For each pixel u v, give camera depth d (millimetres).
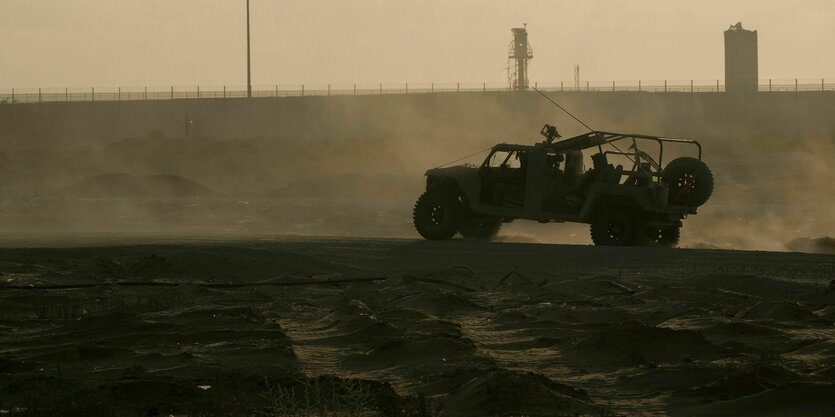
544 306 28719
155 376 19219
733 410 16797
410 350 21906
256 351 22344
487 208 53156
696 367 19688
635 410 17000
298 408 16891
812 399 16891
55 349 22906
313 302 31422
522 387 17031
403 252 45938
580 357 21578
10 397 18109
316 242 51281
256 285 35625
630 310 28922
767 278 33781
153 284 35281
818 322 26625
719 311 28984
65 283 35156
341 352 22516
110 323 26156
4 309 29516
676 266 40281
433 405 16875
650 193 50875
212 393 17875
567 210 52188
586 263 41406
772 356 21281
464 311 29094
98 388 17969
